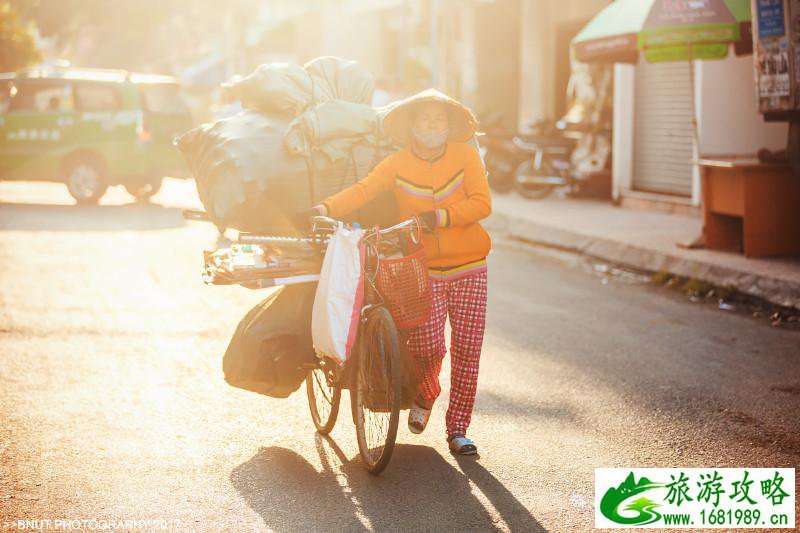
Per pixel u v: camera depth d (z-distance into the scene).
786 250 15.98
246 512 6.83
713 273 15.20
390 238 7.70
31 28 66.50
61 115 26.91
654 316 13.47
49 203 27.66
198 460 7.86
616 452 8.05
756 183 15.80
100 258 17.86
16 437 8.33
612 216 22.28
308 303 7.99
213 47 72.44
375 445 7.61
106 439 8.32
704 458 7.93
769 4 14.55
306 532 6.50
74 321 12.73
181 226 22.59
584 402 9.43
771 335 12.30
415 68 38.25
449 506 6.93
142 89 27.03
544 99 30.81
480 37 33.62
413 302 7.38
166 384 9.98
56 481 7.37
